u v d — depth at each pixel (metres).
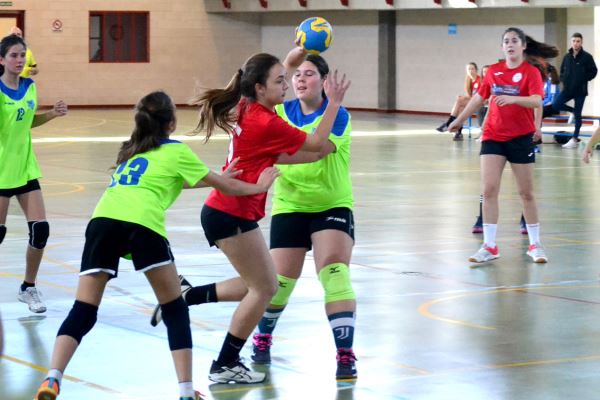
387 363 9.34
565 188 23.81
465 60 48.47
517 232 17.80
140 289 12.65
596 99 42.28
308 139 8.48
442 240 16.77
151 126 8.03
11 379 8.74
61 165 28.62
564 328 10.80
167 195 8.05
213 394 8.37
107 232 7.85
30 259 11.38
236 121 8.62
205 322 10.98
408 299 12.22
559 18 44.16
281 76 8.43
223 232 8.48
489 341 10.20
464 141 36.91
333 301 8.93
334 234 9.06
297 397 8.28
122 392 8.34
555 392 8.41
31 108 11.19
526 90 14.53
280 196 9.25
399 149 33.88
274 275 8.67
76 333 7.79
